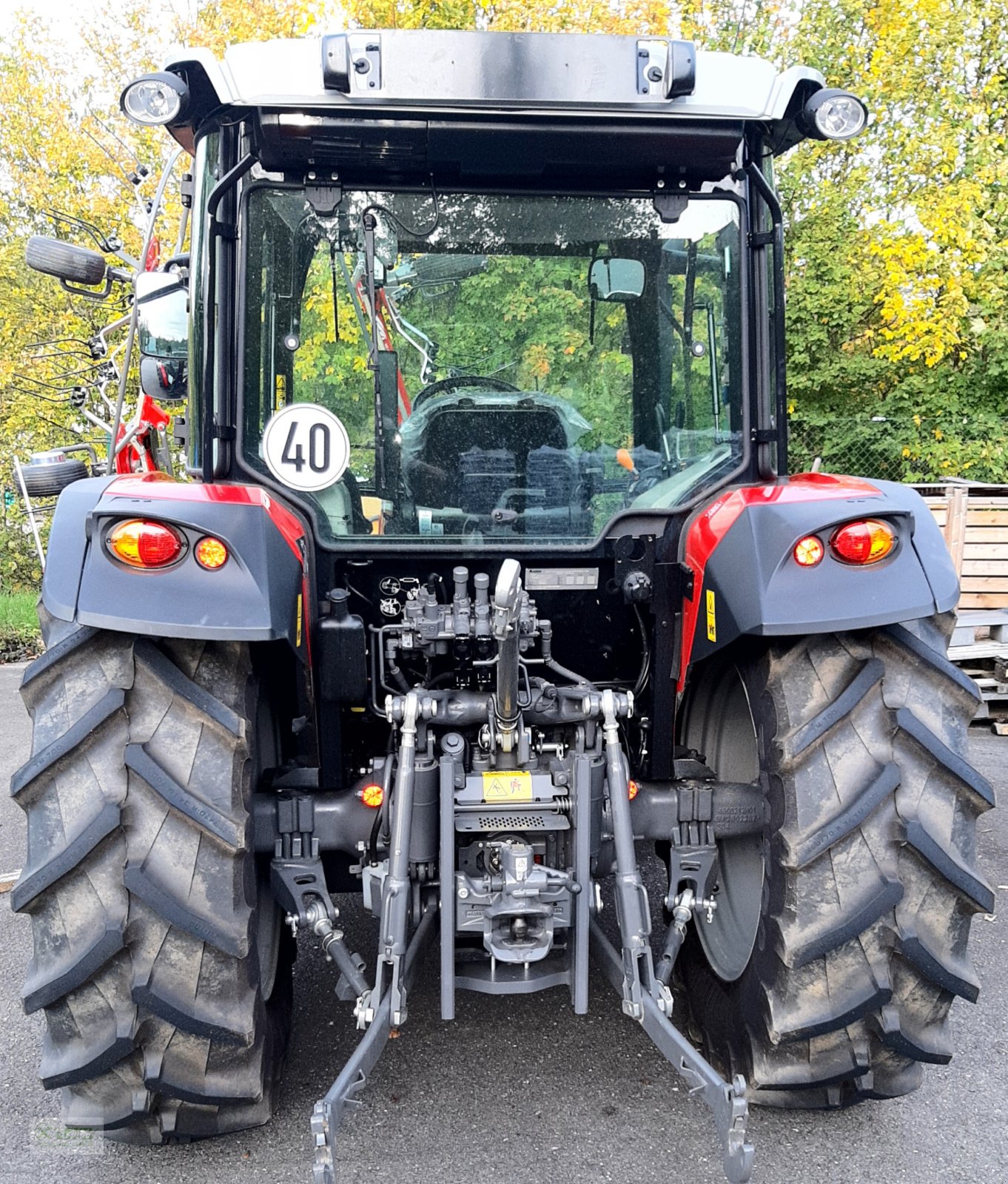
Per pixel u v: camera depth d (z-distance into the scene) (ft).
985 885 6.64
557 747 7.42
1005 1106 7.74
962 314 34.91
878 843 6.50
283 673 7.85
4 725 20.44
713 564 6.97
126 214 44.06
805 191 38.09
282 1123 7.55
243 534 6.34
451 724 7.29
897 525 6.61
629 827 6.84
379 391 7.69
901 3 37.68
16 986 9.84
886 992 6.49
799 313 37.06
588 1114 7.63
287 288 7.50
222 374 7.36
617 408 7.88
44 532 40.01
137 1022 6.27
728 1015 7.61
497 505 7.84
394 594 7.86
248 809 6.54
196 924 6.15
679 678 7.89
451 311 7.66
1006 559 19.20
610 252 7.68
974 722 18.97
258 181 7.36
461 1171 6.98
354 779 8.09
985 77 42.88
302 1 34.55
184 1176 6.98
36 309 45.19
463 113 6.88
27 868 6.22
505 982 6.95
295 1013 9.20
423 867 7.18
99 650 6.43
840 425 38.63
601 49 6.90
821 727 6.50
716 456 8.04
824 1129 7.45
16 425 44.86
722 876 8.46
